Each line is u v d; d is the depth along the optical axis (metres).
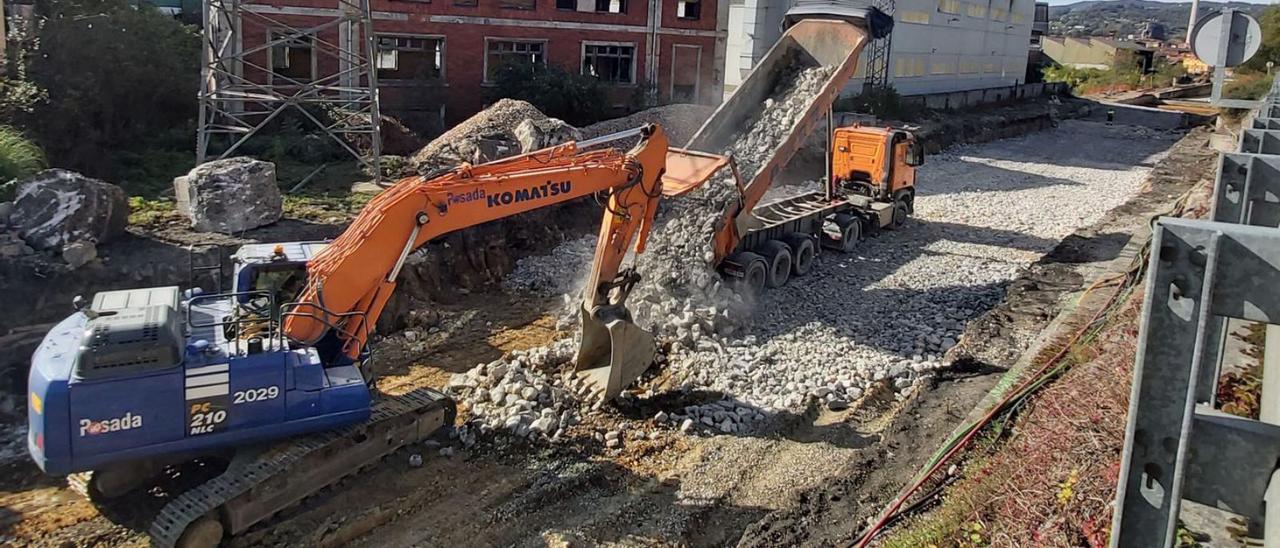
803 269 16.67
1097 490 6.22
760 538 8.16
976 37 46.59
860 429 10.63
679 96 33.50
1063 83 56.78
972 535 6.77
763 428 10.57
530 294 15.33
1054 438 7.51
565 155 10.29
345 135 20.11
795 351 12.84
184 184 14.84
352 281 8.88
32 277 11.70
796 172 25.39
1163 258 2.48
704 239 14.09
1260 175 4.21
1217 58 8.84
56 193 12.76
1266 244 2.30
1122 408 7.03
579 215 18.89
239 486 7.69
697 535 8.55
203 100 17.00
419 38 26.81
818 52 16.97
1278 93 10.12
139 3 22.16
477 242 15.88
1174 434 2.58
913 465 9.36
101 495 8.52
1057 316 13.71
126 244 13.26
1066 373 9.80
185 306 8.62
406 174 19.00
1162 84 66.50
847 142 20.05
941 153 32.84
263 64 23.64
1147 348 2.56
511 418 10.20
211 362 7.66
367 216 9.05
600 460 9.76
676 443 10.20
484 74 28.34
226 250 13.36
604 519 8.71
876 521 8.05
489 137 20.00
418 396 9.61
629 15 31.17
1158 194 24.78
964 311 14.80
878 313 14.66
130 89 19.36
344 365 8.91
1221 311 2.43
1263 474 2.53
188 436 7.61
